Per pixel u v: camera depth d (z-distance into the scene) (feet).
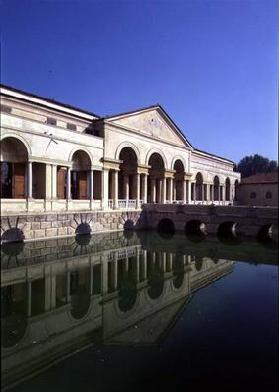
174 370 32.30
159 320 45.96
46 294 56.75
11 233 88.74
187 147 174.40
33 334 41.93
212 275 70.49
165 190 157.48
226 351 35.94
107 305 53.31
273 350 35.73
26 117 92.68
